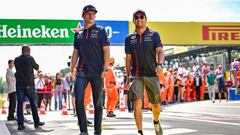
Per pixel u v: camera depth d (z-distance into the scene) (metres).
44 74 18.23
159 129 6.09
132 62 5.90
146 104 14.77
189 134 6.96
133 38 5.83
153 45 5.77
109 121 9.81
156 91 5.85
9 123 9.66
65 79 18.17
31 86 8.06
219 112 12.77
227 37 23.77
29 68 7.98
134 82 5.84
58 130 7.84
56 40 21.72
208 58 26.08
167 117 11.10
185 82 20.78
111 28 22.17
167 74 19.33
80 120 5.72
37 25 21.58
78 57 5.98
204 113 12.54
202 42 23.55
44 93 17.97
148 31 5.82
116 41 22.23
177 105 17.47
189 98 20.97
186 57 27.86
